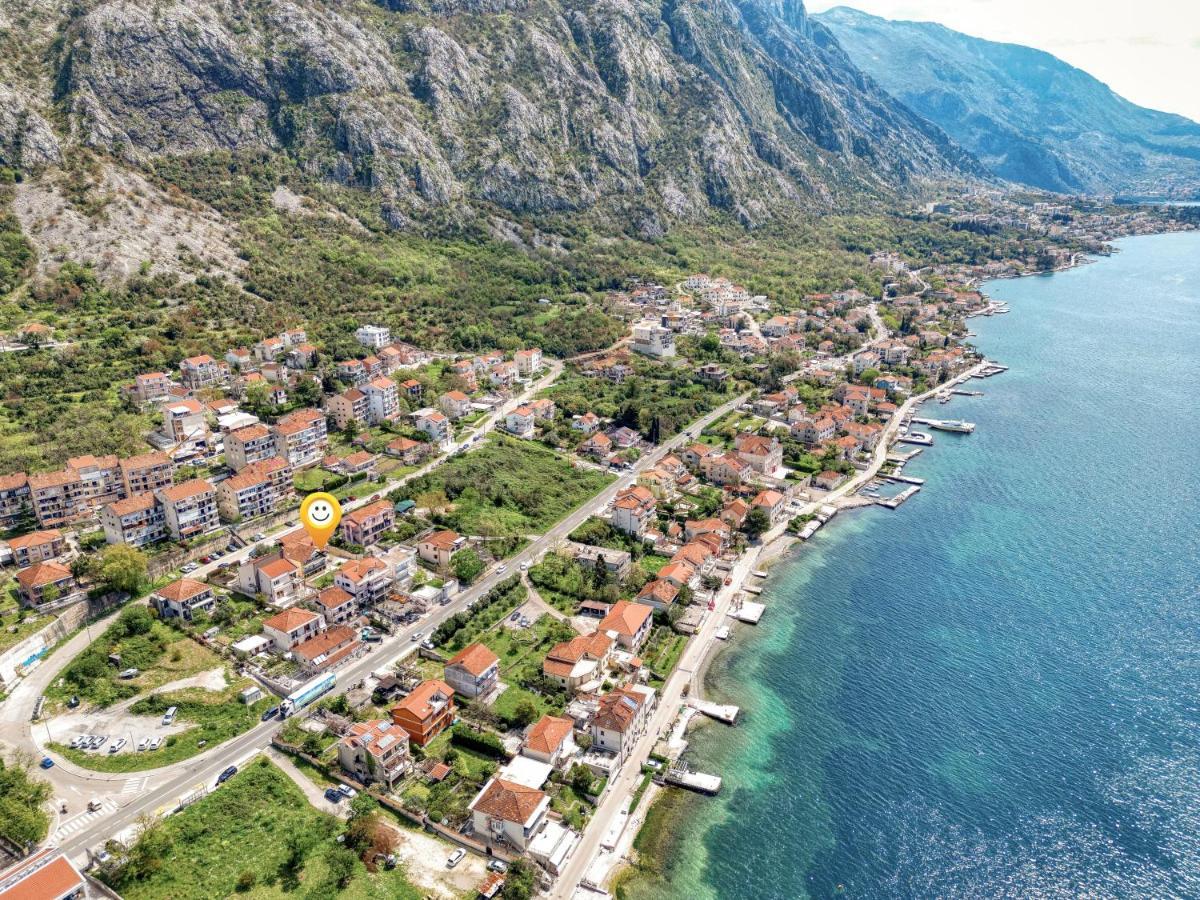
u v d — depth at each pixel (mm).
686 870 124938
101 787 128250
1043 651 177250
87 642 162375
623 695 149250
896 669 172250
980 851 129000
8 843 116812
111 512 190375
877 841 131000
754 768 145625
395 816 126750
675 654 175500
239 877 113625
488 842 122562
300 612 166250
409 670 157750
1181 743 150125
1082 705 160375
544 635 173625
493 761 139000
